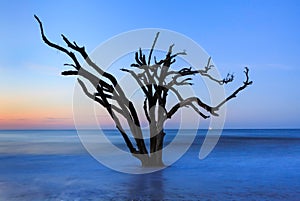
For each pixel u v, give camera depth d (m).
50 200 11.02
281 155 30.92
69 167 20.25
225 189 12.83
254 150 38.38
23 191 12.46
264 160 25.80
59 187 13.26
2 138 81.25
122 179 15.00
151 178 15.12
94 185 13.58
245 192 12.27
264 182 14.77
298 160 25.67
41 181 14.80
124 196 11.48
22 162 23.89
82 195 11.70
